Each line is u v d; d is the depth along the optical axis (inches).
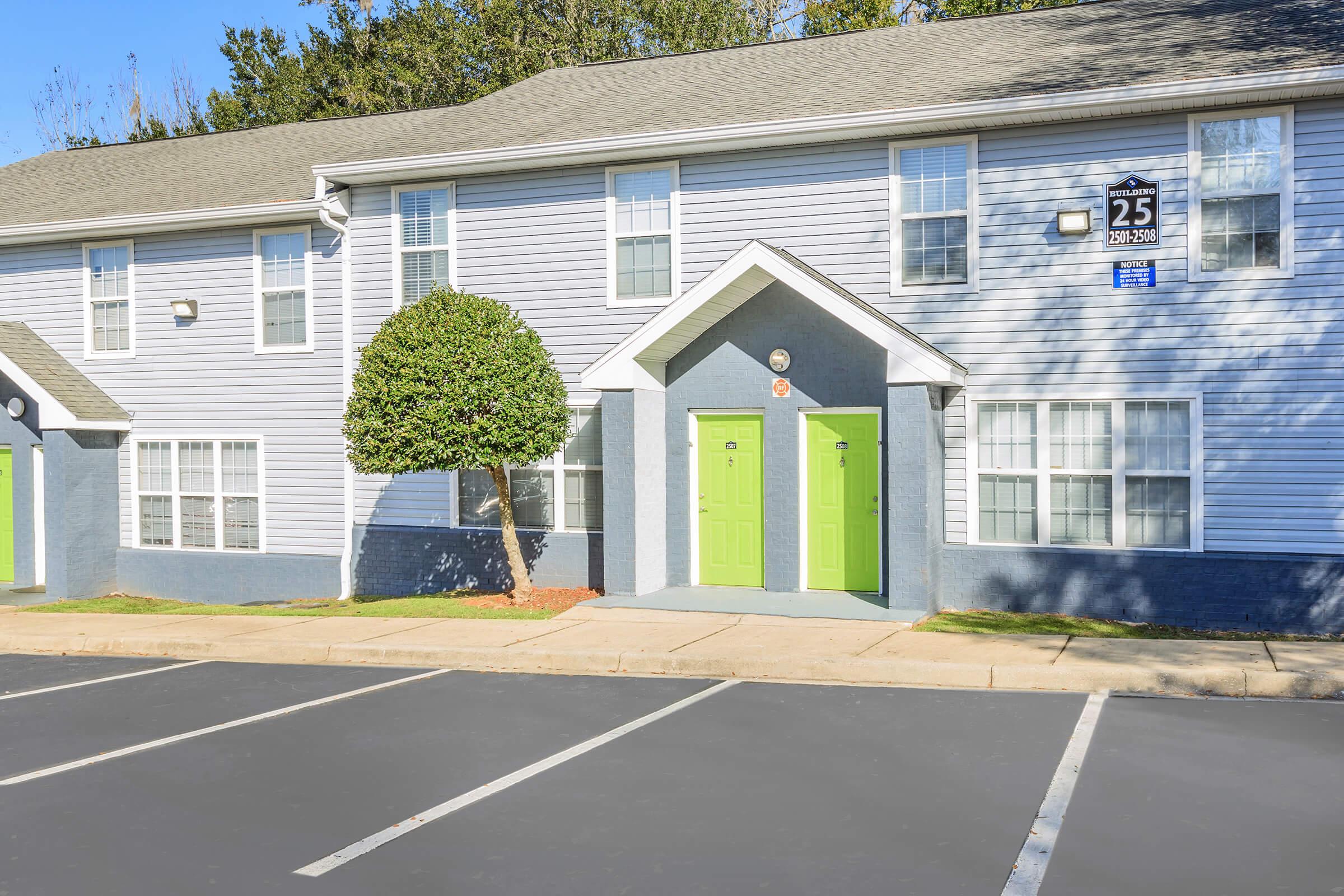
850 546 528.1
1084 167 495.2
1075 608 493.7
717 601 512.4
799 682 384.2
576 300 589.0
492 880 209.9
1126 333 489.1
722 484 553.3
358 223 633.6
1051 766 273.0
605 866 215.6
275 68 1530.5
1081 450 497.4
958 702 344.2
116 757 305.7
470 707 356.2
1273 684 344.5
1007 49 573.6
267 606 603.5
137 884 212.4
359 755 301.4
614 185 582.6
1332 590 457.7
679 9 1258.0
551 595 565.0
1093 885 200.1
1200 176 478.6
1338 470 460.1
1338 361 459.5
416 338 511.5
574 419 591.5
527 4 1338.6
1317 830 225.1
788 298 534.0
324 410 648.4
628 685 384.5
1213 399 476.7
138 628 512.7
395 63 1395.2
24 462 701.9
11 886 212.4
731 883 205.3
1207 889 197.3
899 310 525.3
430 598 593.3
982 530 512.7
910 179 526.3
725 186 559.2
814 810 245.6
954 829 230.7
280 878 213.9
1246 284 471.2
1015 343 506.0
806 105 543.5
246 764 295.0
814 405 528.4
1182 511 482.6
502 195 603.8
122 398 703.7
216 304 677.3
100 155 889.5
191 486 688.4
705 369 549.6
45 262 725.3
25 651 490.3
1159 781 258.8
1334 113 458.6
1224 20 538.0
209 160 794.8
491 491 610.9
